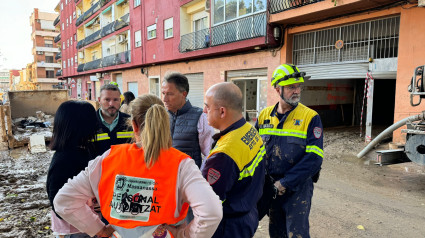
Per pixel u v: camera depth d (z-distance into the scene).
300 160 2.29
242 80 13.16
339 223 3.70
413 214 3.93
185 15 15.95
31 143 8.47
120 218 1.33
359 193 4.79
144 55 19.52
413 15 7.19
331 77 9.47
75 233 1.94
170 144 1.42
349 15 8.62
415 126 4.96
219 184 1.61
